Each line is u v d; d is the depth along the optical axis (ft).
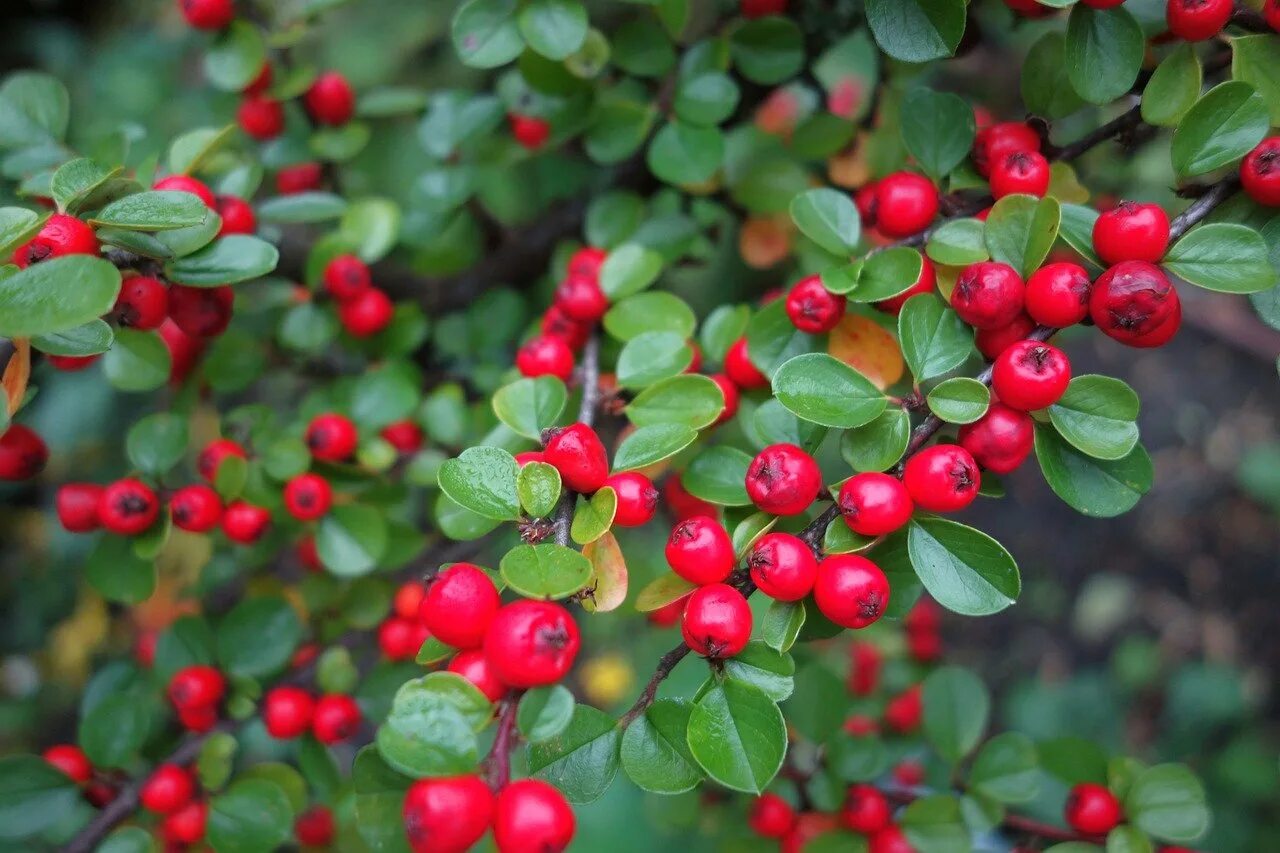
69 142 1.51
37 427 1.45
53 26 1.72
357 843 0.85
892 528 0.69
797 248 0.94
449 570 0.67
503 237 1.06
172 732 0.91
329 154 0.93
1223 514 1.80
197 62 1.65
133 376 0.84
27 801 0.81
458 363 0.99
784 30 0.87
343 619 0.91
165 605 1.32
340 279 0.90
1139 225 0.70
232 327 0.98
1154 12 0.78
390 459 0.88
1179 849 0.81
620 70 0.92
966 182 0.78
